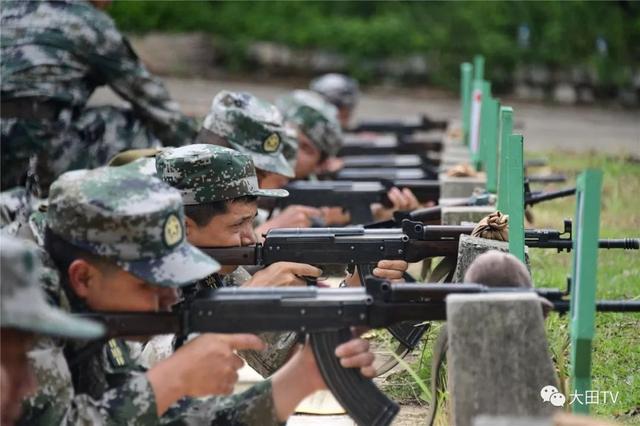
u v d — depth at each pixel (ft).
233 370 17.61
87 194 17.16
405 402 24.82
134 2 102.22
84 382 17.81
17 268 14.80
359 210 35.53
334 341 17.69
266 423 17.88
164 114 38.63
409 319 17.53
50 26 37.35
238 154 23.81
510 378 16.48
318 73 99.81
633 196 44.52
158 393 17.13
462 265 22.75
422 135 72.54
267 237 23.79
